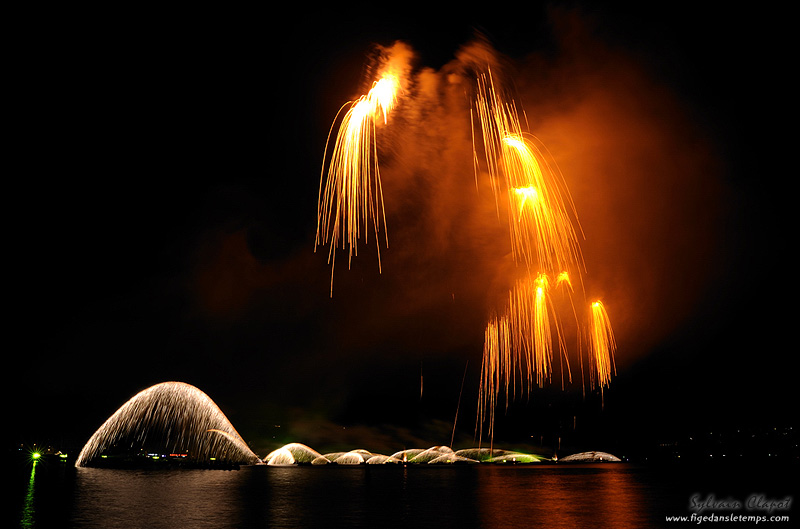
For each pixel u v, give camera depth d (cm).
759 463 14525
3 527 2984
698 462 17025
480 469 13738
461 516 3419
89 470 10369
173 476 8519
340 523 3111
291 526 2980
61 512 3634
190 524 3075
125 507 3938
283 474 9862
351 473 10756
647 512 3644
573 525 3009
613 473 10562
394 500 4544
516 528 2903
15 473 8894
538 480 7956
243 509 3841
